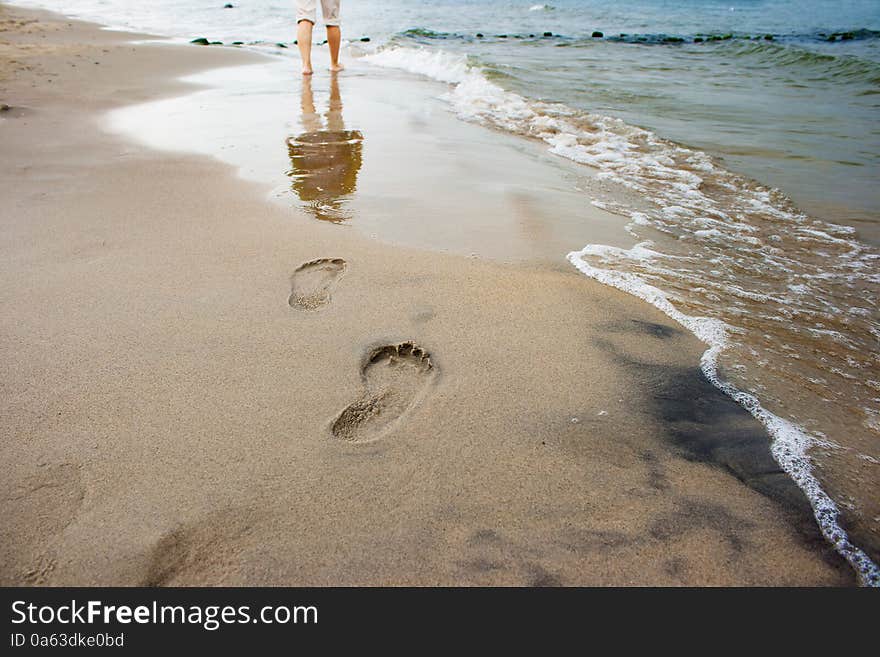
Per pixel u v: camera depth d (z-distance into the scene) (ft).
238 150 11.45
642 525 3.99
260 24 37.99
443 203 9.24
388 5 55.06
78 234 7.56
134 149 11.26
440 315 6.17
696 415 5.04
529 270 7.25
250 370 5.19
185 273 6.70
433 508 4.02
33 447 4.28
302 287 6.54
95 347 5.38
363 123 14.15
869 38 34.06
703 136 14.39
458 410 4.92
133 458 4.24
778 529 4.00
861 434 4.95
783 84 20.81
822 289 7.46
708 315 6.67
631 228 9.06
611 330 6.16
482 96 18.13
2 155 10.55
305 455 4.36
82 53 22.50
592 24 43.57
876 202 10.33
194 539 3.72
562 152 12.99
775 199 10.50
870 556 3.85
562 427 4.80
